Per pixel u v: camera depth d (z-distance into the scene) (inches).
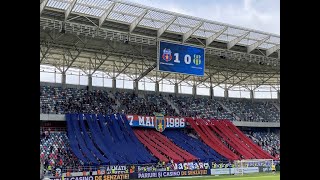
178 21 1815.9
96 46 1952.5
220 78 2758.4
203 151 2217.0
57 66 2230.6
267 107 2918.3
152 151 2028.8
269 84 2910.9
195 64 1857.8
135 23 1764.3
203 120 2487.7
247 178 1716.3
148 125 2236.7
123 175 1707.7
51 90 2156.7
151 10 1680.6
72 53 2066.9
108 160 1772.9
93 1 1569.9
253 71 2524.6
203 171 1993.1
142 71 2337.6
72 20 1708.9
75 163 1711.4
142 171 1788.9
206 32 1951.3
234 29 1927.9
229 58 2092.8
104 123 2076.8
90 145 1884.8
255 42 2085.4
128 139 2060.8
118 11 1674.5
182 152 2119.8
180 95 2699.3
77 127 1962.4
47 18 1600.6
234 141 2431.1
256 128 2785.4
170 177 1835.6
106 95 2332.7
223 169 2037.4
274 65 2262.6
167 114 2411.4
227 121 2591.0
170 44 1798.7
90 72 2331.4
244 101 2930.6
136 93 2474.2
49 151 1755.7
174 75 2539.4
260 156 2358.5
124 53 2071.9
